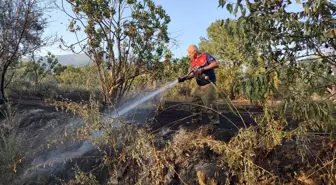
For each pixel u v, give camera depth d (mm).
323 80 3422
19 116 7121
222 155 3930
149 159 3764
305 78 3361
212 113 6000
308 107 3104
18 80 13805
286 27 3098
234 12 3160
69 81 17750
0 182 4816
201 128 5133
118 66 11141
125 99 9203
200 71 6012
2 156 4871
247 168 3443
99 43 11148
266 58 3309
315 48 3279
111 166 3936
